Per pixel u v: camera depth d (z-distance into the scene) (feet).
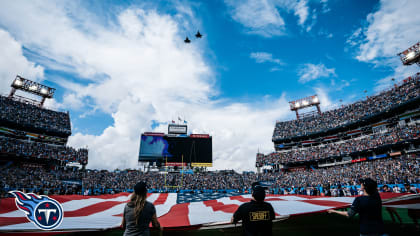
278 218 14.96
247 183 156.35
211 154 165.68
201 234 14.33
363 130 153.58
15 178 106.93
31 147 139.54
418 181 83.56
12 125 142.72
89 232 12.79
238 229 14.38
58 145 159.74
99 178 144.46
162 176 163.22
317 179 127.54
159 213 19.25
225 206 21.31
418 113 123.34
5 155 124.98
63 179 127.03
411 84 130.82
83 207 22.16
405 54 144.97
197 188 146.10
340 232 14.90
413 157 107.34
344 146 151.64
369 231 10.74
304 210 16.46
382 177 97.30
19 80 172.55
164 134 168.76
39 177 118.21
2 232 11.85
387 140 127.13
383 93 150.71
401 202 16.79
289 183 137.28
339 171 127.44
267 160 186.60
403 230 15.05
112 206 23.54
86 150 164.55
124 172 163.02
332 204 18.90
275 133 211.41
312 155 165.27
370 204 11.12
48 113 171.83
